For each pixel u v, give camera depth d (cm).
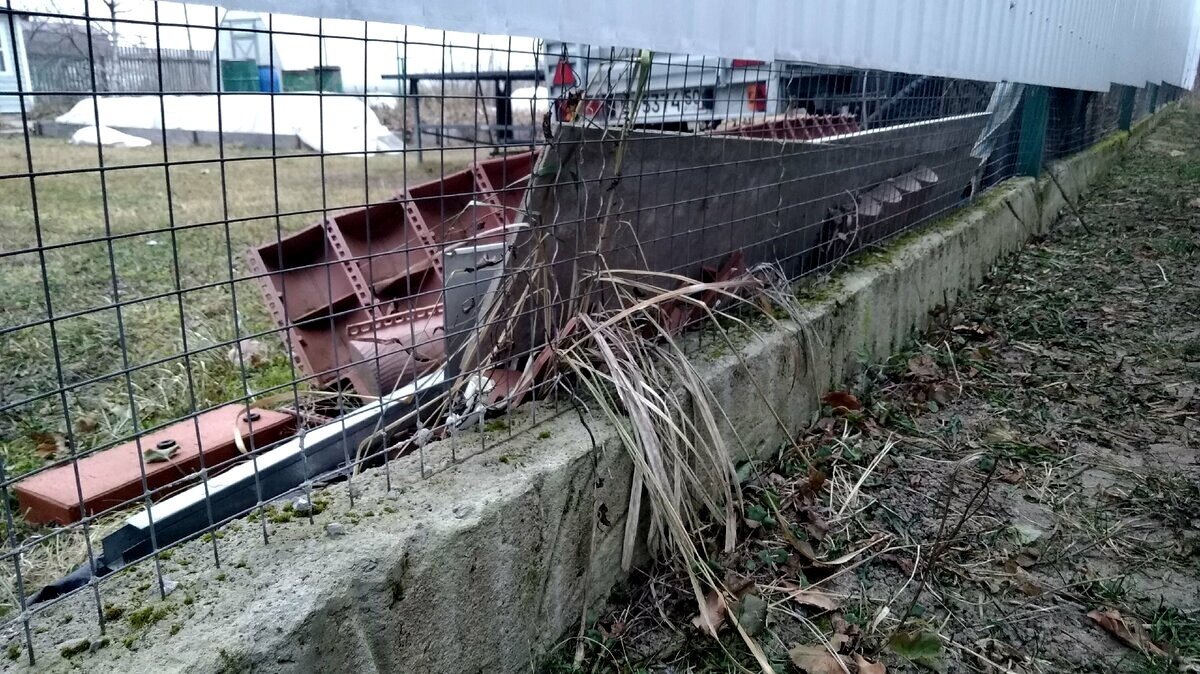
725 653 182
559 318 212
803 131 390
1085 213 725
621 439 191
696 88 313
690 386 205
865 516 239
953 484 250
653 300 210
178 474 204
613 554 196
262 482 161
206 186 831
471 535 152
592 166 205
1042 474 266
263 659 119
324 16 122
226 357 328
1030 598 205
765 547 220
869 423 293
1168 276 496
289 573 132
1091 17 722
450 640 153
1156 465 272
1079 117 823
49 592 145
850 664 180
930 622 196
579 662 179
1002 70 487
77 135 1030
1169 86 1902
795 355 271
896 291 355
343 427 157
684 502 202
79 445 248
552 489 172
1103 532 234
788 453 269
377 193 701
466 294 200
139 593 128
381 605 138
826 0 275
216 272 463
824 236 343
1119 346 384
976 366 356
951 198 496
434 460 174
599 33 180
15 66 98
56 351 106
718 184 261
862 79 391
